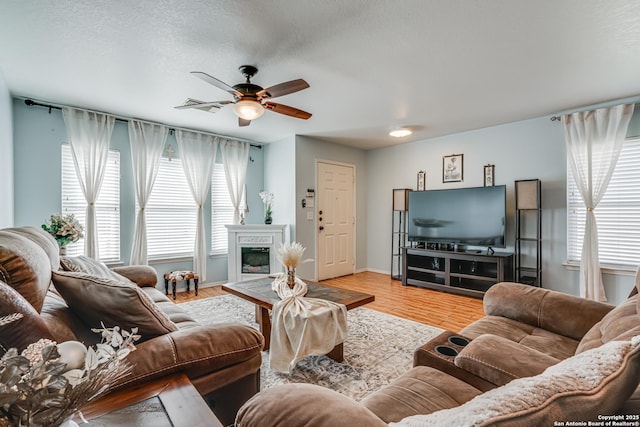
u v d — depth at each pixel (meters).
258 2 1.77
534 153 3.97
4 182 2.76
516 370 1.12
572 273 3.70
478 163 4.48
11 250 1.01
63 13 1.87
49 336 0.88
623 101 3.32
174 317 2.01
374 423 0.74
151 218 4.22
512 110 3.65
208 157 4.65
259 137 5.03
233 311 3.53
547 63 2.50
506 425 0.49
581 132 3.53
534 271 3.89
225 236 4.95
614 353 0.67
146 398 0.95
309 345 2.05
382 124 4.25
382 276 5.54
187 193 4.53
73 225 3.17
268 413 0.80
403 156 5.41
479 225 4.20
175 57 2.41
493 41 2.18
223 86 2.37
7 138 2.90
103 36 2.12
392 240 5.30
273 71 2.65
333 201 5.44
